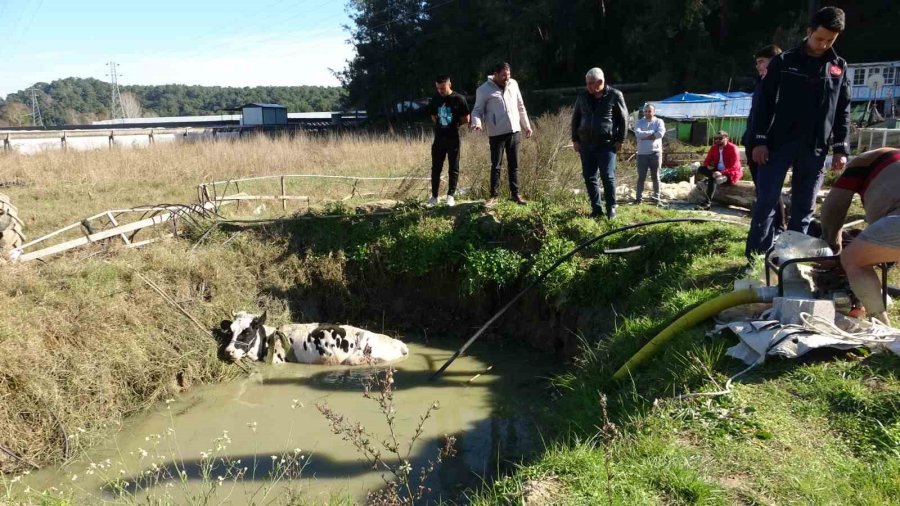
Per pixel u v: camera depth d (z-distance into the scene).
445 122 10.01
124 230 9.54
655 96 37.25
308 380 8.13
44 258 9.06
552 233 9.31
